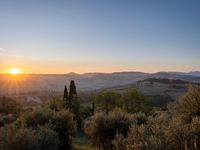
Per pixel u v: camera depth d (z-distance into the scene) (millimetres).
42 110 24297
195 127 10008
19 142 14891
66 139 24406
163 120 14055
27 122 23062
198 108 14523
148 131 10211
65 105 48281
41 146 15555
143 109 65125
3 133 15172
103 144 23672
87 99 102500
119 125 23297
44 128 16750
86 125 28078
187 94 15180
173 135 9570
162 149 8695
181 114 14836
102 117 23797
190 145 9023
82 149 26078
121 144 10359
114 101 66938
